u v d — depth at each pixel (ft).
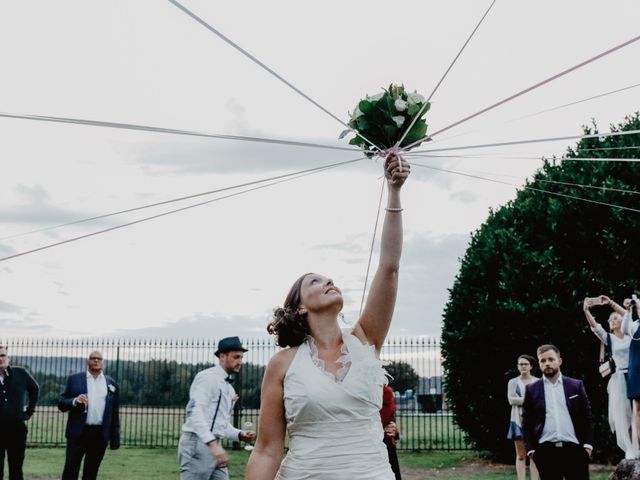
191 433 18.13
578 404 20.27
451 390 45.70
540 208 43.57
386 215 9.80
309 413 8.71
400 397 63.05
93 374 27.61
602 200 41.45
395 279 9.64
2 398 28.89
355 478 8.47
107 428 27.58
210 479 17.94
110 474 39.55
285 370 9.22
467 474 39.86
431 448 53.98
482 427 43.91
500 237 43.47
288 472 8.73
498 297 42.68
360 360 9.02
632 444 29.40
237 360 19.01
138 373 62.49
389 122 9.90
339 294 9.39
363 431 8.73
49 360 61.77
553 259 41.73
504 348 42.09
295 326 9.31
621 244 40.91
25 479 37.83
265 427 9.24
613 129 44.93
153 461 45.98
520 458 30.09
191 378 62.28
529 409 20.71
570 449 20.11
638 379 27.53
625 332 28.07
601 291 40.60
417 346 58.54
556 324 40.63
